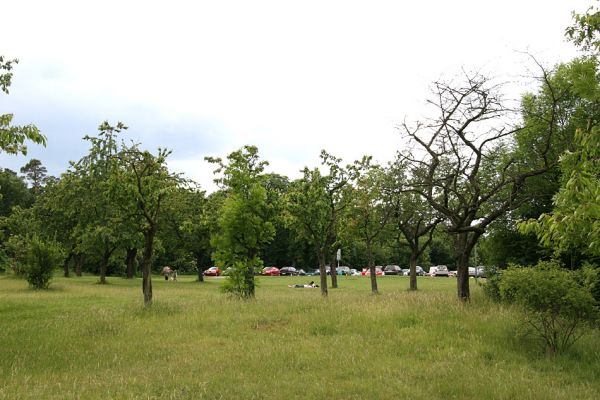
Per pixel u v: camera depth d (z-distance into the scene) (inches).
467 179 721.0
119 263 2586.1
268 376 315.9
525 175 598.5
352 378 313.0
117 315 564.7
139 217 714.2
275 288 1494.8
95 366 348.2
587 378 316.5
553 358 359.3
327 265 3452.3
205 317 540.7
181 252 1956.2
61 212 1734.7
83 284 1456.7
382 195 885.2
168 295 1031.6
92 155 1465.3
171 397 267.7
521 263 761.0
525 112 608.7
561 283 363.9
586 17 357.7
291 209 936.9
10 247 1668.3
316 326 474.9
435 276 2847.0
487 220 617.0
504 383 297.0
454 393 280.7
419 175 695.1
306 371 330.3
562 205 267.9
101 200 1509.6
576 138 290.5
